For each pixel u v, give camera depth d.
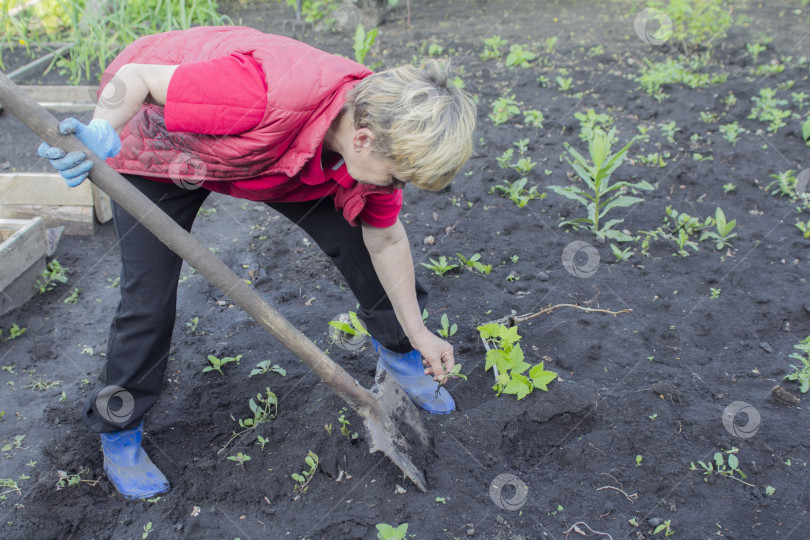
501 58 6.30
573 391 2.60
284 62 1.68
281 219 4.04
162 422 2.61
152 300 2.05
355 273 2.31
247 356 2.96
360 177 1.74
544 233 3.78
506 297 3.27
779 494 2.24
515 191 4.06
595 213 3.71
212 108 1.67
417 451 2.36
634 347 2.90
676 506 2.23
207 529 2.22
